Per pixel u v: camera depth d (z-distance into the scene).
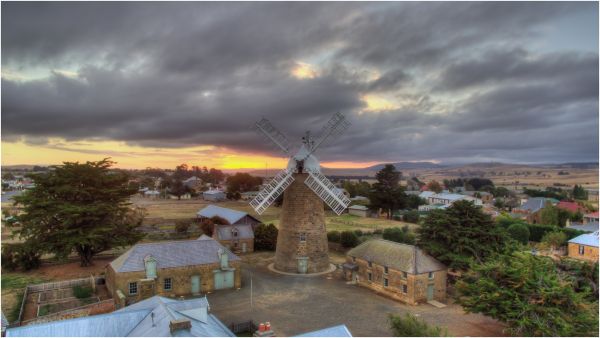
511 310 35.41
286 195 62.53
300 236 60.91
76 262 66.81
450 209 56.34
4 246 61.69
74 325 25.62
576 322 33.78
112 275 49.50
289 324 41.94
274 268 63.62
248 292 52.12
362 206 139.75
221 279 53.34
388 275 51.50
